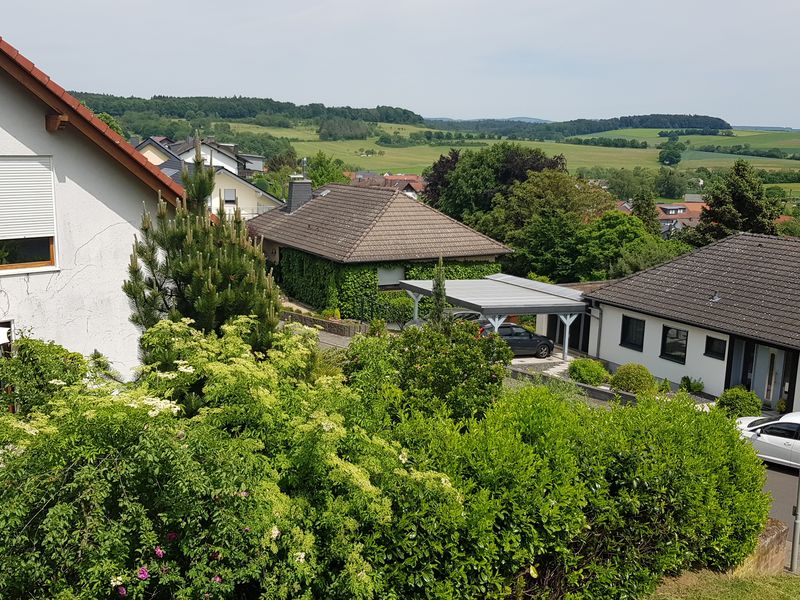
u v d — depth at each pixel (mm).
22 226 13742
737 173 48156
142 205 15086
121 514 5348
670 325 27703
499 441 7363
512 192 64250
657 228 65250
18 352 9633
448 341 12328
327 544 6000
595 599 7996
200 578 5449
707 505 9117
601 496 8016
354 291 36938
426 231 39688
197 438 5703
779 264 27812
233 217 12727
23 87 13359
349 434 6699
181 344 8852
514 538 6961
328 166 89625
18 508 5035
